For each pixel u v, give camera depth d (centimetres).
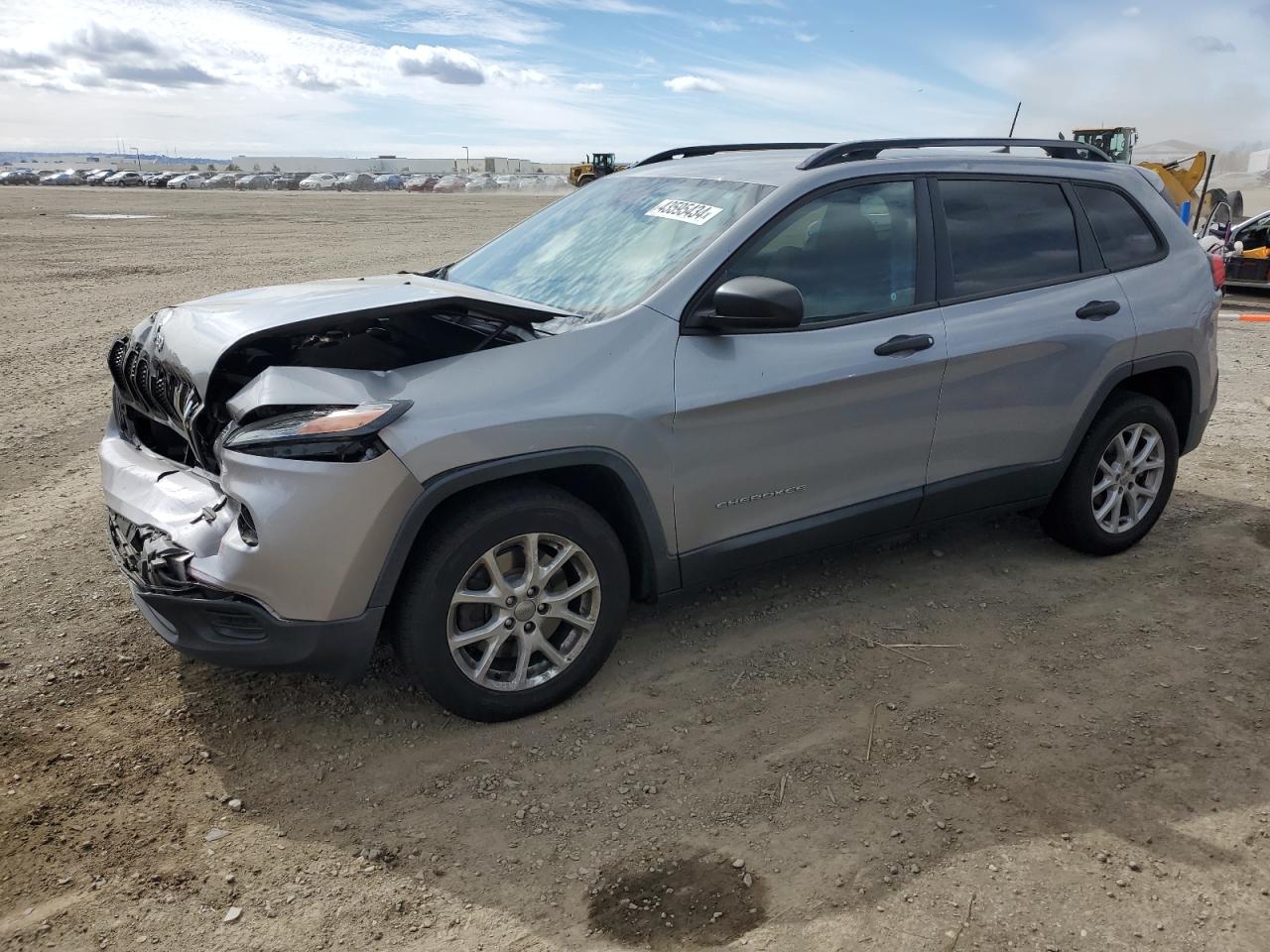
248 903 255
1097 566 461
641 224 390
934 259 395
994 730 330
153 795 296
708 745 323
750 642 389
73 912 251
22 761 310
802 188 367
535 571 322
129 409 376
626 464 326
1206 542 488
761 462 356
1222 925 245
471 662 324
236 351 326
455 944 242
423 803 294
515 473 306
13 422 713
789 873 265
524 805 293
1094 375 433
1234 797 295
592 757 316
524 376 313
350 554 287
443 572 304
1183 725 332
